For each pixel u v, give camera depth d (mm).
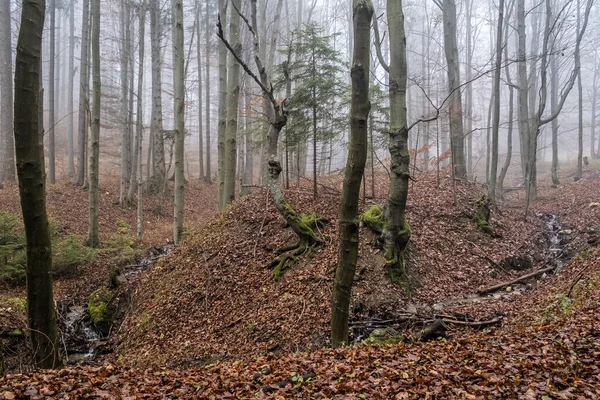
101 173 27641
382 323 8805
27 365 7207
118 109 32281
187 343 8953
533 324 6918
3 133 21375
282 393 4305
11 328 8508
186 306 10172
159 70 23703
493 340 5906
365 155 5891
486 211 14422
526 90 18969
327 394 4195
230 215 13508
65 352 9484
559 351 4852
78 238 15344
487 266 11961
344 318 6344
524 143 22578
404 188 10773
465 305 9641
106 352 9852
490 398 3885
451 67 19188
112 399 4129
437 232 12891
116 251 15305
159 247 16781
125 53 23875
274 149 10992
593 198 18016
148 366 8500
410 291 10188
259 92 25266
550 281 10445
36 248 5297
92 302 11586
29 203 5129
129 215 20594
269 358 6262
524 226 15508
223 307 9844
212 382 4809
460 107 18750
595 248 11000
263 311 9250
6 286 11766
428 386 4227
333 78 13922
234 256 11453
